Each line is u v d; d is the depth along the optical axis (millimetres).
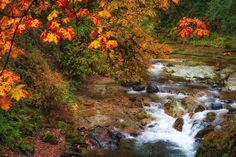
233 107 13281
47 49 14484
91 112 12250
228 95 14734
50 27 4641
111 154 10000
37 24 4852
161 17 34312
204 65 20891
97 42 4719
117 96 14117
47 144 9695
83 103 12977
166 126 12008
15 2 4988
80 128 11031
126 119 12109
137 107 13211
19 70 10953
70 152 9531
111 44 4727
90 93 14203
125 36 8531
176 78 17547
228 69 19609
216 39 30031
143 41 9180
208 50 27109
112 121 11828
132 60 9023
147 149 10469
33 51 12406
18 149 9000
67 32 4633
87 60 12672
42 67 12047
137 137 11219
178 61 22094
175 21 34312
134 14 8727
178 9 35594
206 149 8078
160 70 19203
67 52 13641
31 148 9164
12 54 6555
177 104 13180
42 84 11273
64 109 11617
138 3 8891
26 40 12766
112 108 12820
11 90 4637
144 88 15164
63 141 10070
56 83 11758
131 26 8570
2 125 9031
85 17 6457
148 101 13758
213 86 16016
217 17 32938
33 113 10500
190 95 14648
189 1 36531
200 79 17328
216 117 12031
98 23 4965
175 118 12523
